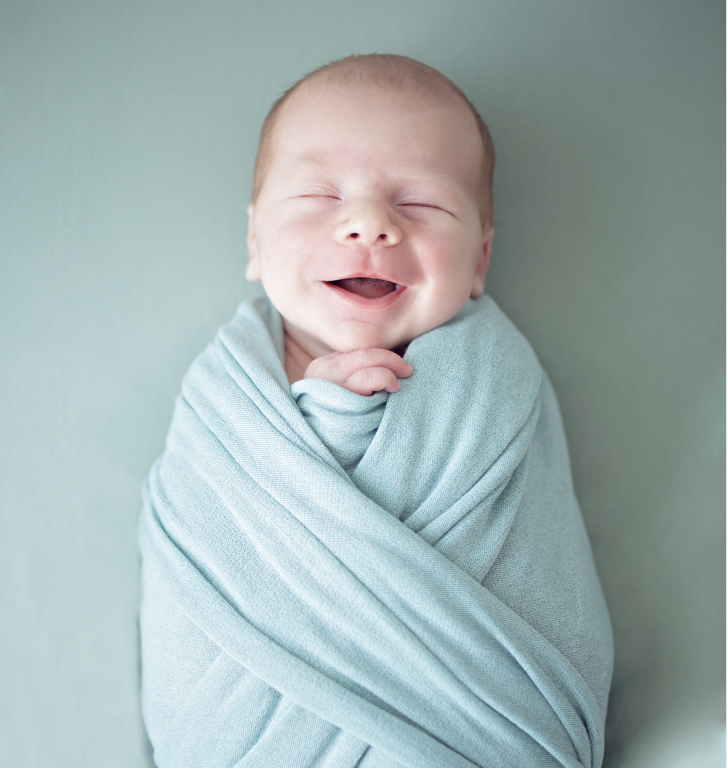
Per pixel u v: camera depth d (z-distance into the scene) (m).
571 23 1.30
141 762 1.00
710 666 1.10
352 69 1.04
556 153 1.29
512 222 1.28
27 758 1.01
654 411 1.25
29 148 1.21
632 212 1.29
